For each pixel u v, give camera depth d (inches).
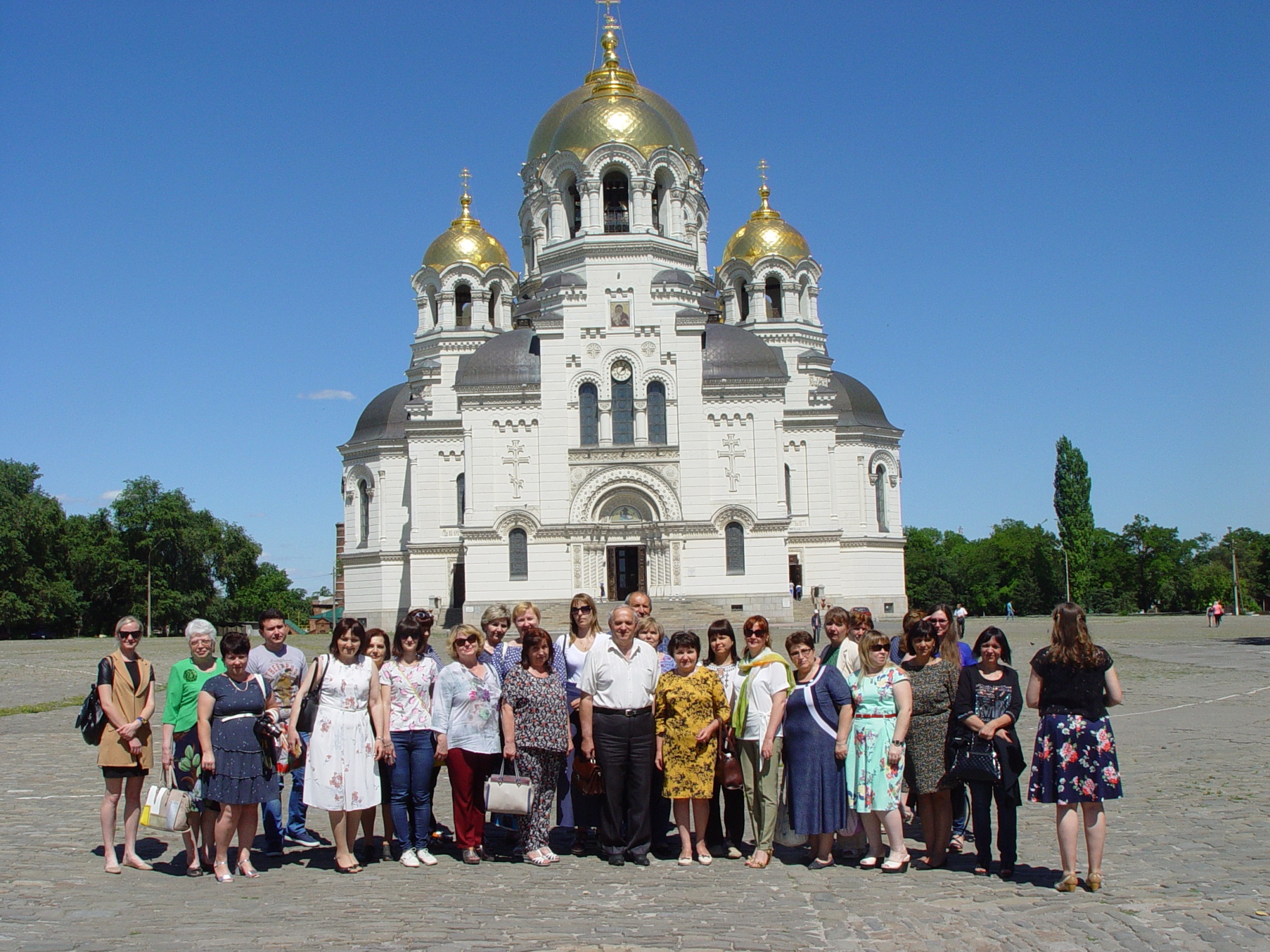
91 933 547.8
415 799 730.8
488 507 3250.5
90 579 4963.1
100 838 790.5
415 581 3516.2
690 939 537.3
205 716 668.7
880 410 3971.5
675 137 3499.0
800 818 695.1
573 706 764.6
